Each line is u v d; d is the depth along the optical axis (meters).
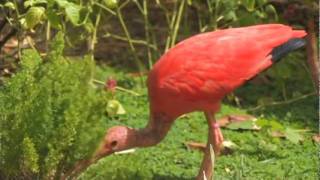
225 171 5.42
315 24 6.50
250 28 5.05
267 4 7.31
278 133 6.07
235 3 6.59
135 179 4.54
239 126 6.20
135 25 8.34
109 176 4.52
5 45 7.18
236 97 6.80
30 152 4.32
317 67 6.03
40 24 6.40
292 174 5.40
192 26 8.03
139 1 8.60
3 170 4.56
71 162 4.46
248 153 5.77
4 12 6.09
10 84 4.55
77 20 5.47
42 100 4.41
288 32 5.04
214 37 4.96
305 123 6.39
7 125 4.49
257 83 7.19
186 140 5.97
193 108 4.96
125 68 7.49
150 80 4.92
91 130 4.38
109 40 8.02
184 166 5.53
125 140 4.74
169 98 4.86
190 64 4.86
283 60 6.89
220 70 4.88
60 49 4.57
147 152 5.71
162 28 8.28
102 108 4.39
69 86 4.41
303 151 5.84
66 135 4.35
